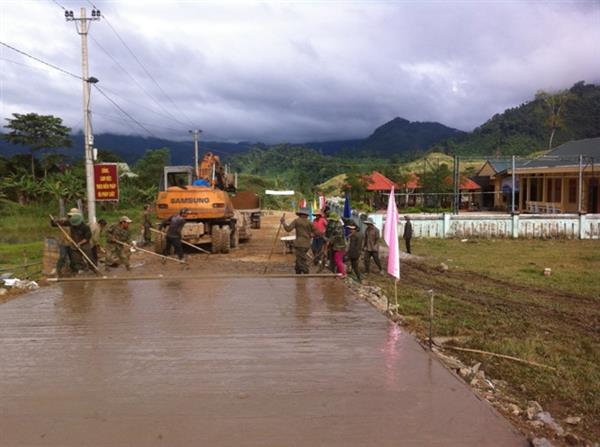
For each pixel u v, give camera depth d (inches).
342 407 163.0
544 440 139.4
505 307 382.9
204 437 143.3
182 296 343.6
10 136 2081.7
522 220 945.5
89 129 782.5
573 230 951.6
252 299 333.1
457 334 298.8
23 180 1651.1
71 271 450.6
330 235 483.2
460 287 468.4
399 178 1892.2
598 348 280.2
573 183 1358.3
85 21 768.3
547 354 265.0
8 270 513.3
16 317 285.6
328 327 262.1
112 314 291.9
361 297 341.4
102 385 182.7
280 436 143.6
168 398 170.6
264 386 180.9
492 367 242.8
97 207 1621.6
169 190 639.1
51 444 139.7
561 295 434.3
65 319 280.4
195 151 1787.6
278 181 3083.2
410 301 393.7
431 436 143.9
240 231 804.0
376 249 533.6
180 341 237.0
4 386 182.1
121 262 505.0
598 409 198.8
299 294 350.0
